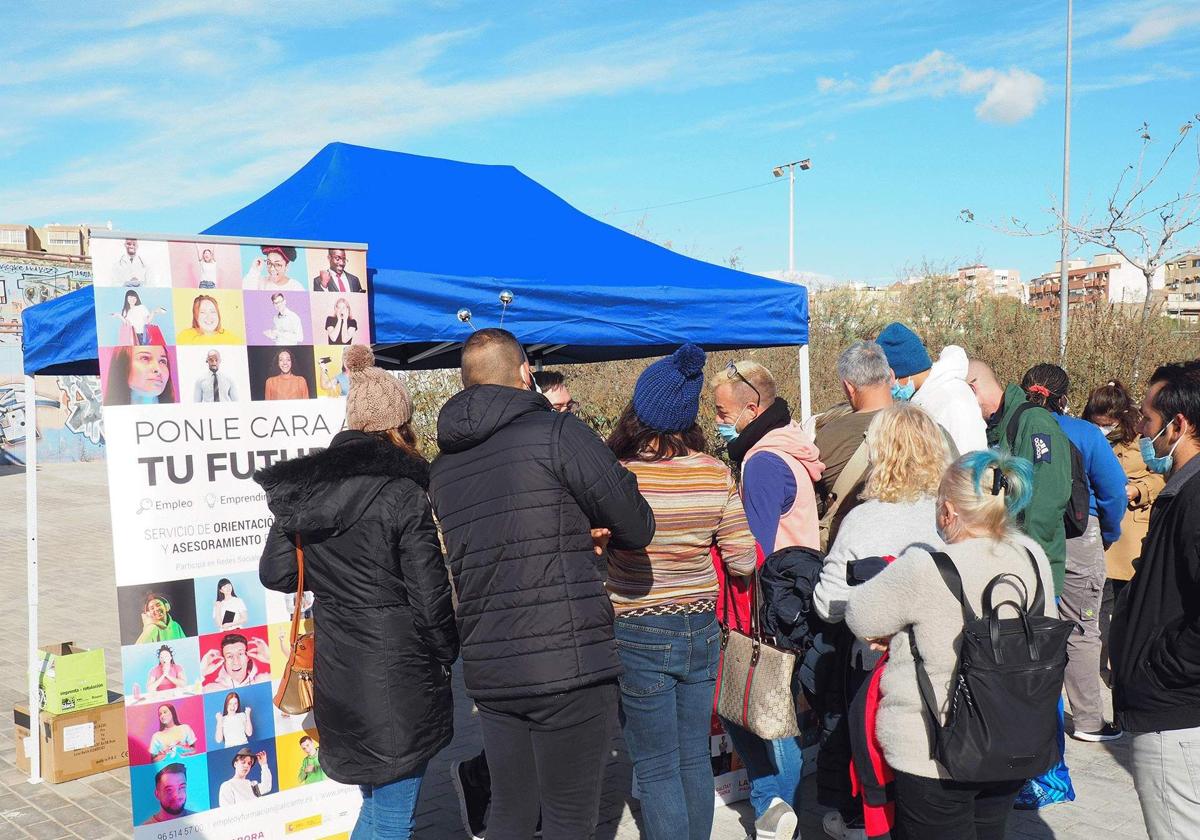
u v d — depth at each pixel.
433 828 3.95
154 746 3.33
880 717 2.51
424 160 5.42
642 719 3.01
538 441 2.63
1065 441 4.03
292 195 4.92
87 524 14.24
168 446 3.35
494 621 2.62
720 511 3.04
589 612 2.63
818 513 3.79
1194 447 2.46
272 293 3.54
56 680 4.55
